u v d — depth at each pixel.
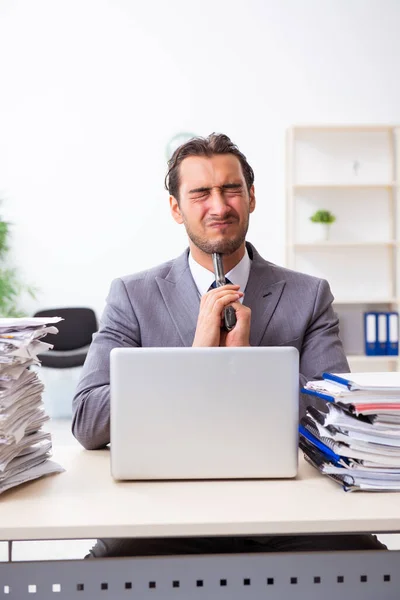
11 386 1.27
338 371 1.87
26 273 5.77
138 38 5.73
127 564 1.12
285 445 1.33
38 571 1.11
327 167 5.82
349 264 5.85
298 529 1.10
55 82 5.72
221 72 5.77
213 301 1.67
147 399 1.31
